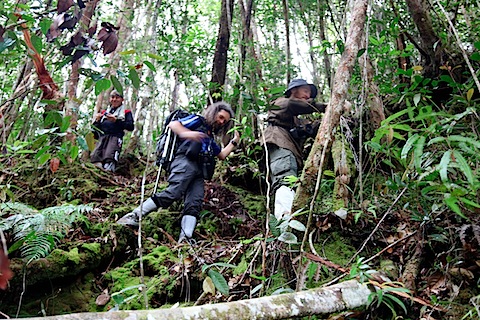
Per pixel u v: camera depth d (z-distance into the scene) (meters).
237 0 6.16
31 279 2.13
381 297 1.61
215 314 1.34
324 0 4.83
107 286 2.46
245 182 3.95
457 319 1.69
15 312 2.09
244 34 5.08
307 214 2.24
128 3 5.07
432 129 1.71
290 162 3.19
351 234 2.46
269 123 3.43
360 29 2.26
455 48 3.16
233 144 3.38
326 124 2.28
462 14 3.46
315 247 2.35
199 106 4.55
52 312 2.18
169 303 2.35
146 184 4.24
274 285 2.12
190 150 3.07
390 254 2.26
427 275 2.02
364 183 2.90
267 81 4.96
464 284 1.85
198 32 5.40
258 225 3.24
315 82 5.46
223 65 4.93
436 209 2.13
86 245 2.48
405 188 2.09
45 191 3.51
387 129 1.84
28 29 1.93
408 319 1.78
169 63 4.76
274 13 5.89
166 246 2.87
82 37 1.93
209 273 1.90
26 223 2.10
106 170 4.53
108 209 3.34
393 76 3.45
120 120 4.84
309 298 1.57
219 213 3.40
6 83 4.00
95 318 1.18
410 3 3.05
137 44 4.21
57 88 2.33
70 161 3.93
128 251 2.80
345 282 1.76
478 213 1.97
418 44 3.49
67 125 2.23
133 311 1.25
